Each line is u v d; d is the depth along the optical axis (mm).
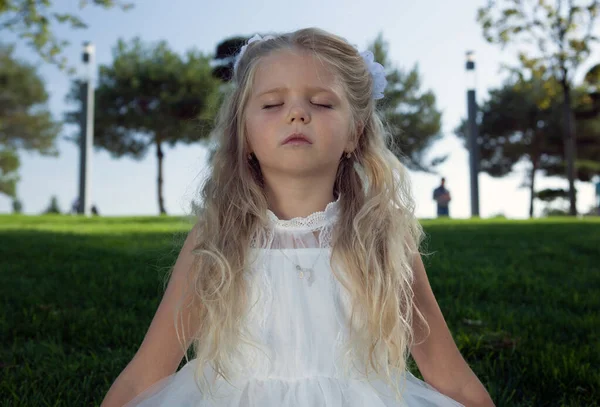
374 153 1988
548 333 3420
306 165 1721
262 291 1777
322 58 1769
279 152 1713
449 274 5348
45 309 3832
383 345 1789
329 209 1865
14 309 3842
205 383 1728
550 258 6785
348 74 1869
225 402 1679
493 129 39094
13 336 3307
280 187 1845
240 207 1847
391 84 32562
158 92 31812
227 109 1970
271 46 1808
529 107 37469
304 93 1726
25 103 39719
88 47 22219
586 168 38531
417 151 33688
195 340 1833
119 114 32156
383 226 1905
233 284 1763
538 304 4301
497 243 8156
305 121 1689
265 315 1764
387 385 1787
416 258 1958
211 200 1886
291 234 1840
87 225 12430
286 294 1774
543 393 2590
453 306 4078
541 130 38125
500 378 2695
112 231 10047
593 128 37562
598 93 35062
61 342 3223
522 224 12828
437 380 1899
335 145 1735
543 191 39188
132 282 4586
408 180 2035
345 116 1781
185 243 1909
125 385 1770
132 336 3236
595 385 2600
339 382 1747
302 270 1793
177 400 1694
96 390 2496
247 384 1731
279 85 1721
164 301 1843
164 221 14500
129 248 7043
